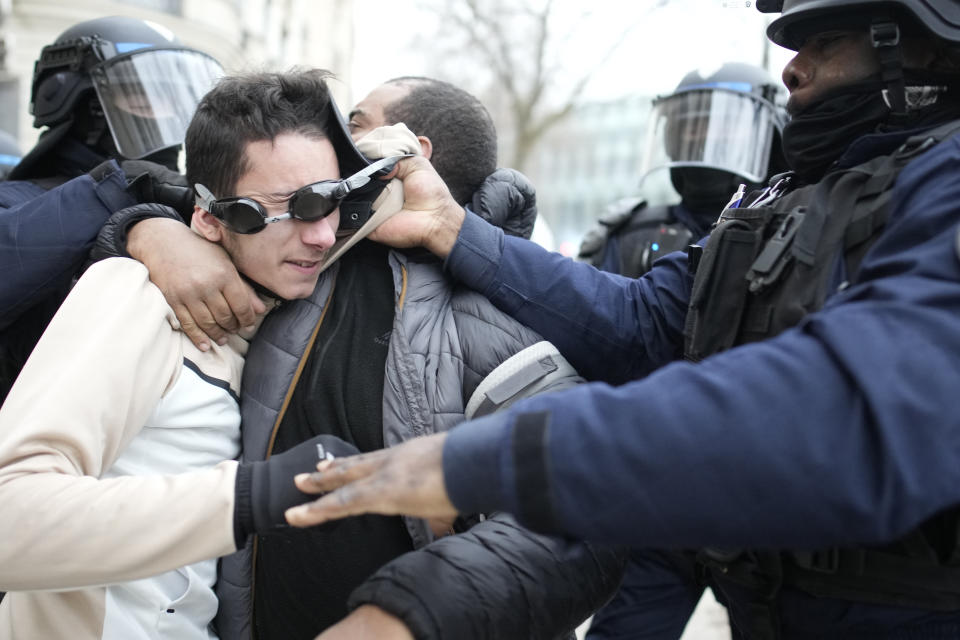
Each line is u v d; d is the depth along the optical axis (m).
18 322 1.54
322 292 1.28
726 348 1.11
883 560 0.96
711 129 2.72
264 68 1.29
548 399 0.81
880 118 1.07
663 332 1.36
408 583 0.92
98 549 0.93
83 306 1.09
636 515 0.74
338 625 0.91
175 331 1.18
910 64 1.05
